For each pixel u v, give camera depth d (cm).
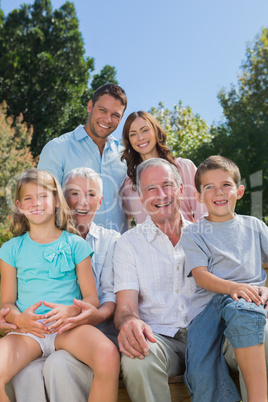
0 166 1034
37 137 1648
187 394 189
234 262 201
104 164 298
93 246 227
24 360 176
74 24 1889
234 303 175
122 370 172
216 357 181
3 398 164
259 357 165
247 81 1512
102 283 218
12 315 185
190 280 212
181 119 1619
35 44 1800
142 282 209
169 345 190
